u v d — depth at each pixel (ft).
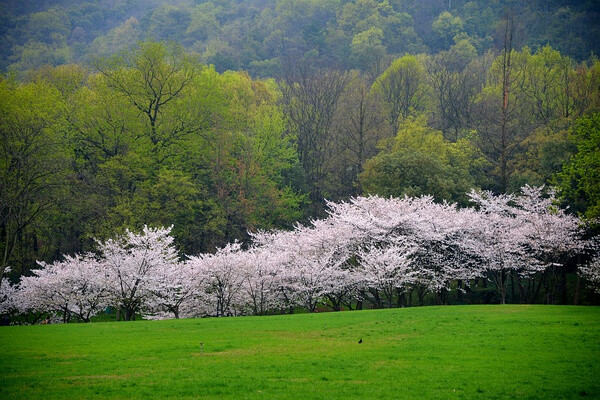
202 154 207.72
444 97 278.26
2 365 62.28
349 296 151.84
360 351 68.54
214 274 139.03
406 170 186.50
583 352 64.59
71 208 161.38
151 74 203.21
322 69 299.38
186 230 183.62
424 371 57.57
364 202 160.25
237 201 199.62
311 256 146.92
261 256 141.18
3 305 136.26
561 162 168.55
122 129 196.24
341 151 249.75
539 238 142.82
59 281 131.75
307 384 53.36
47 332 88.58
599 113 146.72
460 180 185.06
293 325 93.56
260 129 219.41
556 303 159.12
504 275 161.48
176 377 56.29
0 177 141.18
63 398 49.26
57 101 186.29
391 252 136.46
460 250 148.36
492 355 64.13
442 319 93.09
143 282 132.77
